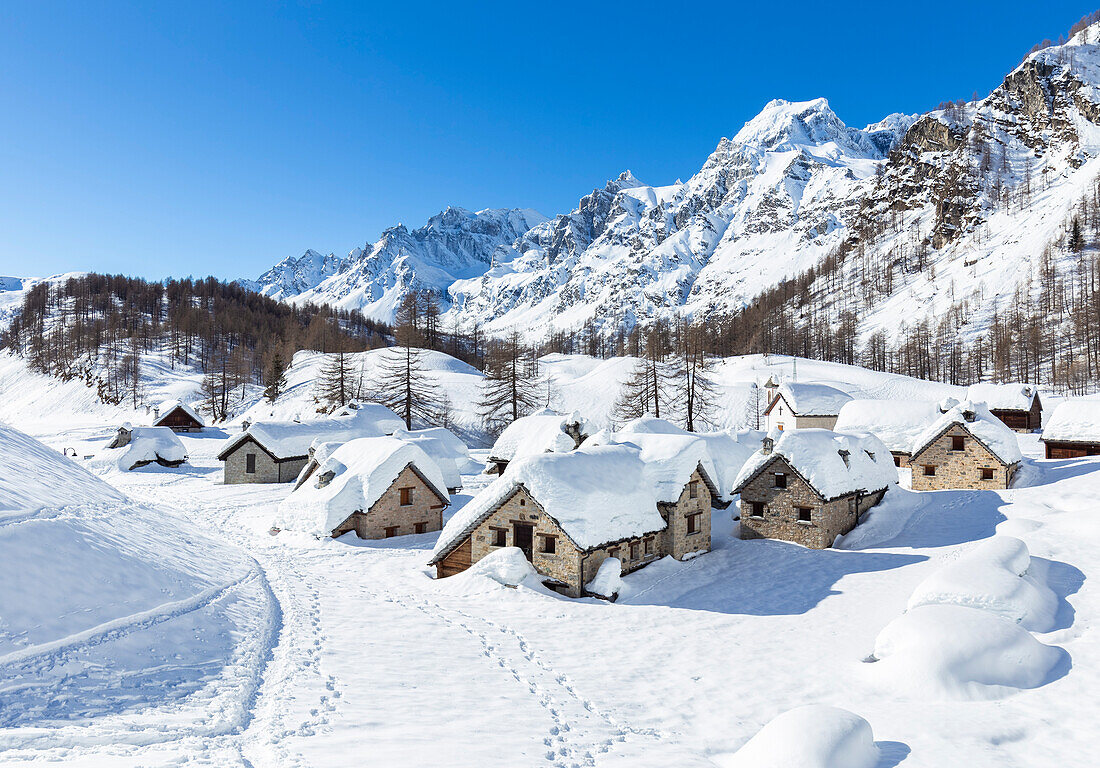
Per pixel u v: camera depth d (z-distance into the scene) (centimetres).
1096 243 18675
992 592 2480
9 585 1734
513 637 2550
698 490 3962
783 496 4072
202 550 2981
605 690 2086
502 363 10112
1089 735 1727
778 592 3198
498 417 10119
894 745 1716
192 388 14388
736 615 2897
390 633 2442
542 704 1912
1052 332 15250
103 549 2192
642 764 1557
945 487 5112
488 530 3459
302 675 1905
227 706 1605
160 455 7838
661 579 3428
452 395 11562
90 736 1327
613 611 2939
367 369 12975
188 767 1253
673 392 10981
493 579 3188
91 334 18250
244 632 2173
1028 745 1709
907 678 2095
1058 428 6203
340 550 3934
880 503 4497
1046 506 4172
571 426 4950
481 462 7612
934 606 2430
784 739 1541
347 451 4647
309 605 2686
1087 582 2809
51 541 2017
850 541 4028
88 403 14212
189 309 19788
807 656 2408
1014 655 2125
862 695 2072
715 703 2027
